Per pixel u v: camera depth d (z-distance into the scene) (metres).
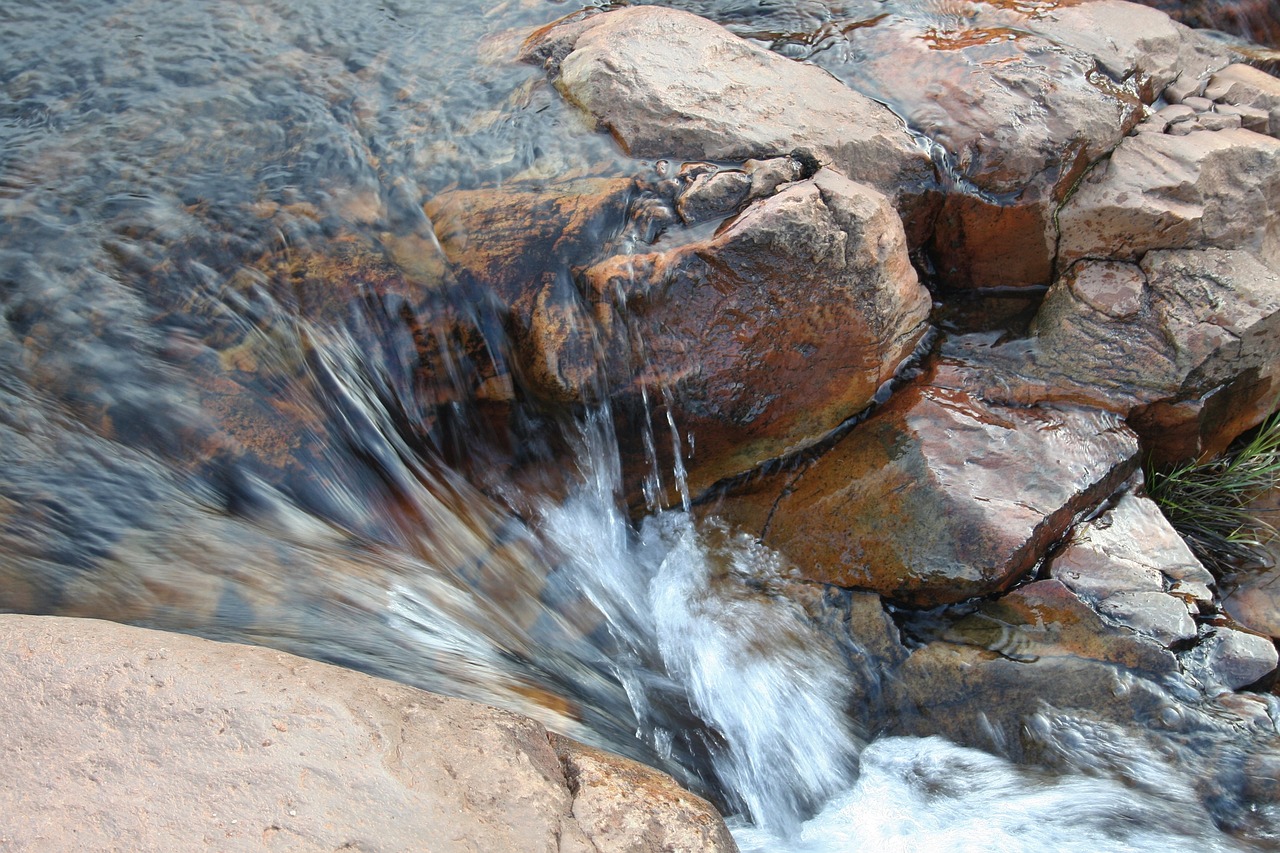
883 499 1.98
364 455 1.90
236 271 1.96
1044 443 2.02
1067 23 2.33
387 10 2.45
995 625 1.89
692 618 1.94
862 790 1.79
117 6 2.44
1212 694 1.82
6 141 2.14
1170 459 2.17
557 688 1.75
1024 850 1.71
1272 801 1.74
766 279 1.94
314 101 2.21
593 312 1.93
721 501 2.07
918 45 2.27
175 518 1.74
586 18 2.32
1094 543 1.96
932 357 2.15
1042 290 2.21
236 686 1.46
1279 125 2.24
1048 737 1.80
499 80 2.23
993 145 2.11
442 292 1.94
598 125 2.10
